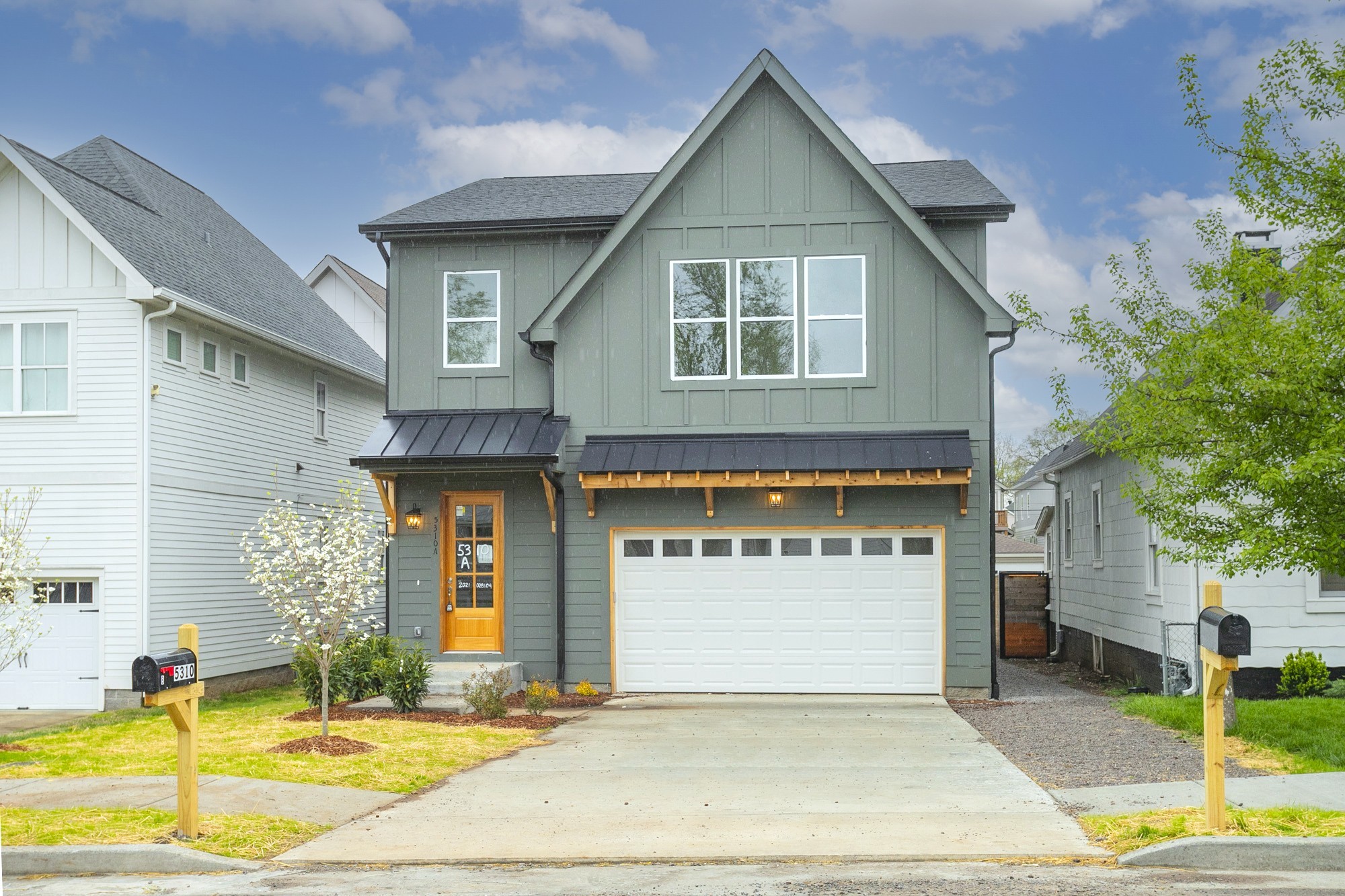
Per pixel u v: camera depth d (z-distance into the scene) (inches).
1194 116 448.1
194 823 317.4
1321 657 586.6
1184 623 621.0
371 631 664.4
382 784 396.2
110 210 741.3
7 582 531.5
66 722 624.7
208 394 761.6
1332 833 286.7
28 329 697.6
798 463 629.3
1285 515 416.2
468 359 712.4
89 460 684.7
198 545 740.7
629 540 672.4
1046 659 1040.2
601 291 677.9
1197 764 398.6
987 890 256.1
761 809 353.4
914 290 657.0
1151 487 687.1
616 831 328.2
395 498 690.8
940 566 649.6
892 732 508.7
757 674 659.4
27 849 301.9
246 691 800.3
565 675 666.8
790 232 667.4
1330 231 419.8
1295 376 393.1
